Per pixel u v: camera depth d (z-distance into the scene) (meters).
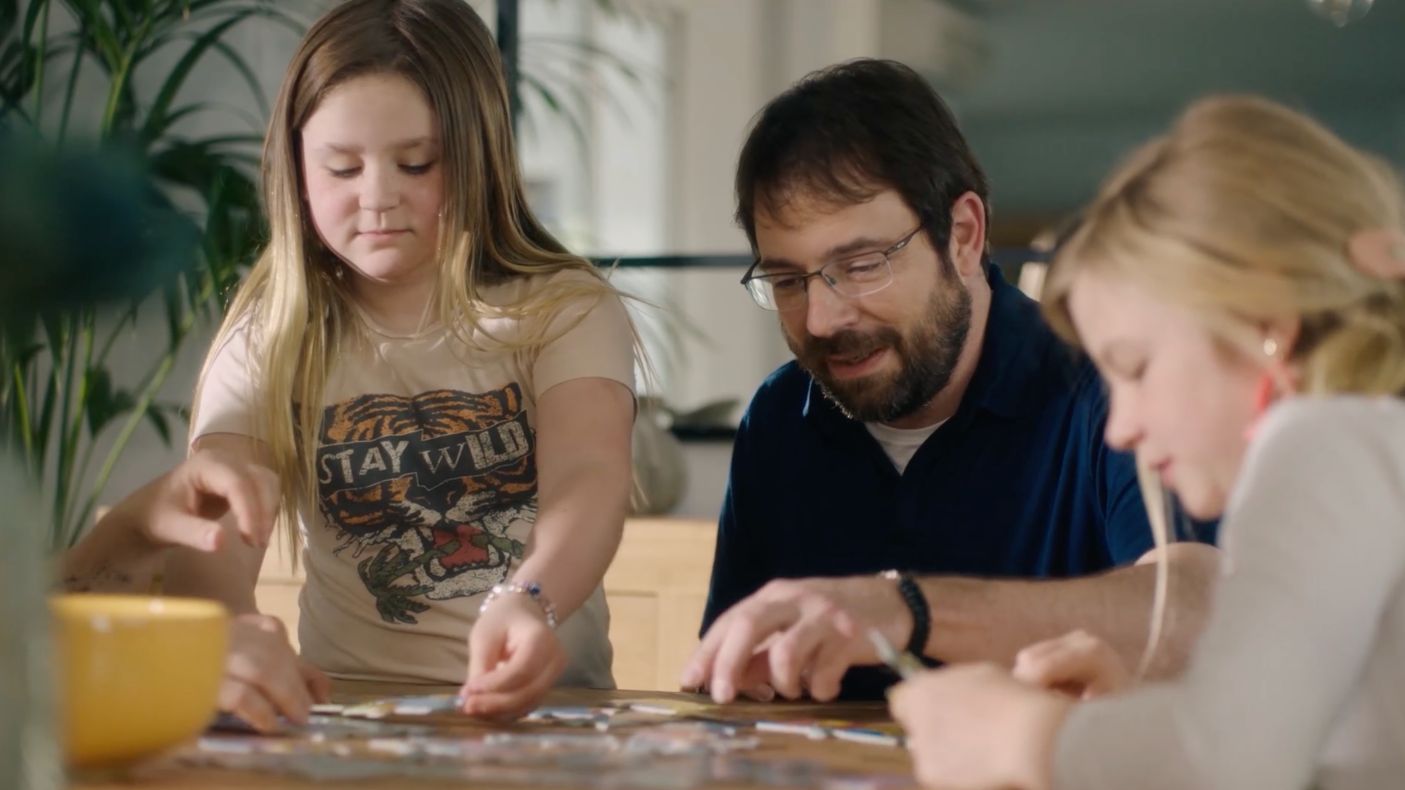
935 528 1.39
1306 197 0.68
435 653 1.28
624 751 0.69
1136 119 2.48
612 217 2.68
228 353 1.36
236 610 1.18
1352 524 0.59
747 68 2.62
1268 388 0.68
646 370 1.39
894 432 1.43
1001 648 1.01
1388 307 0.68
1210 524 1.22
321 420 1.33
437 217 1.29
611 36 2.68
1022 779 0.59
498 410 1.30
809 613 0.89
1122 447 0.74
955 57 2.55
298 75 1.29
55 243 0.20
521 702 0.83
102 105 2.78
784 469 1.46
